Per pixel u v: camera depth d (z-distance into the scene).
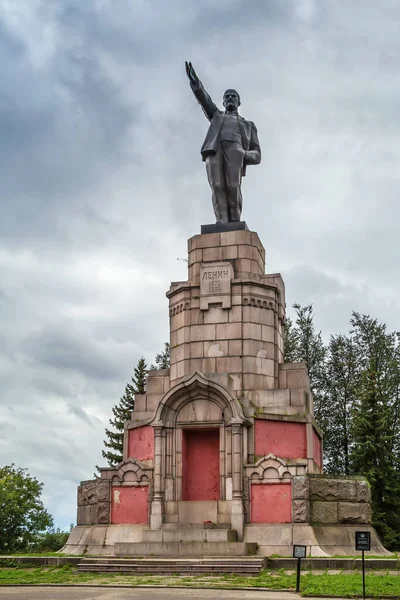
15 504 51.31
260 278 38.34
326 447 59.19
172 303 39.09
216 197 40.25
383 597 21.48
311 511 33.34
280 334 39.09
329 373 61.09
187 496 35.12
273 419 35.47
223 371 36.88
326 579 24.59
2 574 28.12
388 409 50.44
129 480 35.12
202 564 27.89
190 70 40.09
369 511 33.97
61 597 21.94
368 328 61.47
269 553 31.69
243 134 41.09
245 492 33.38
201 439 35.78
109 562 29.00
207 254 39.06
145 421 37.09
